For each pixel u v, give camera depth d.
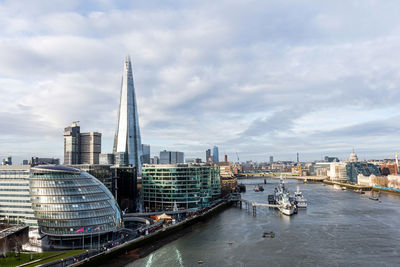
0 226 176.88
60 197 160.00
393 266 132.88
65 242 160.88
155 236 177.62
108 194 177.12
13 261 125.19
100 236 166.50
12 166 194.12
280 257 145.38
